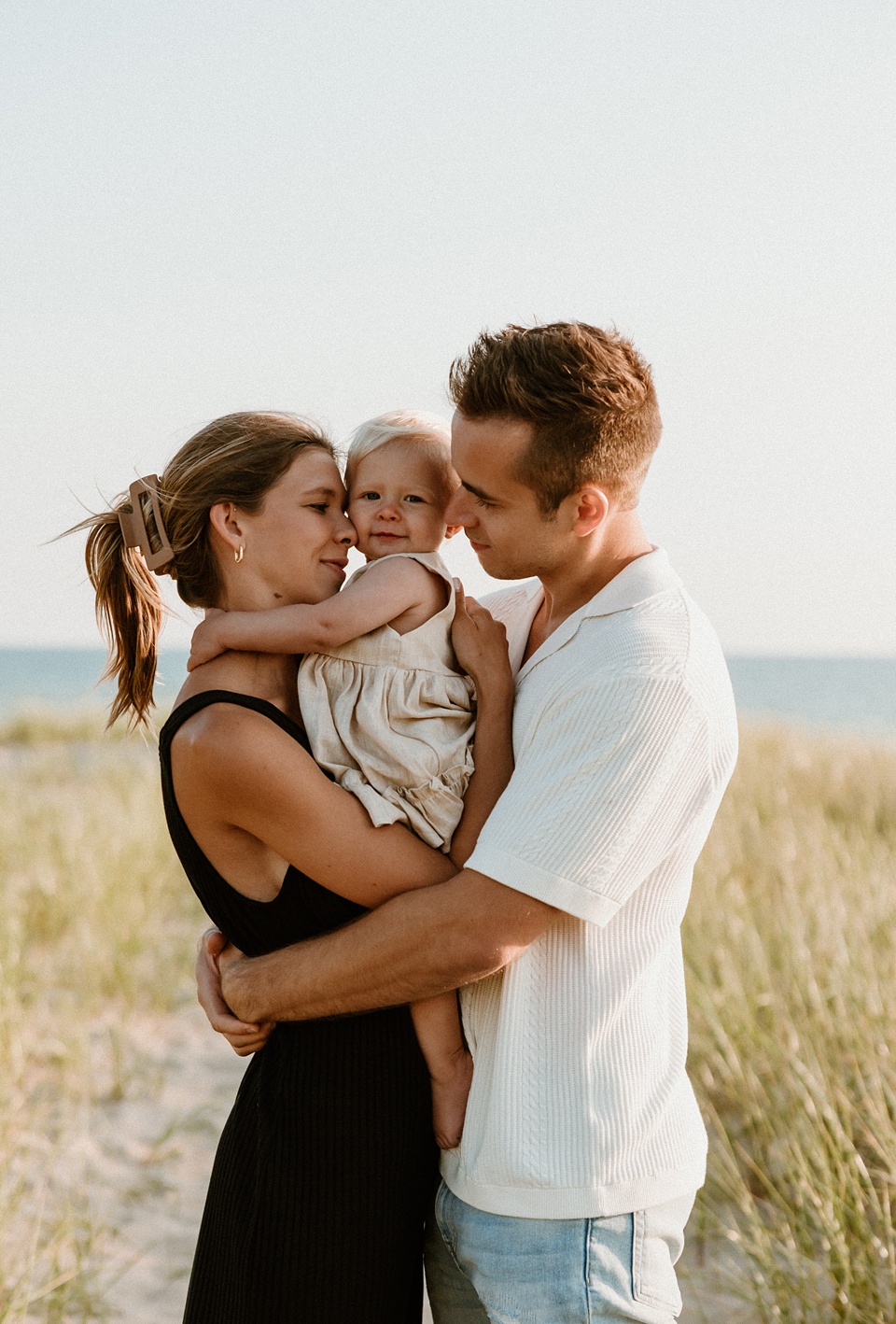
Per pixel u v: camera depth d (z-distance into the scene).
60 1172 3.72
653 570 1.82
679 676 1.68
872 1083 3.37
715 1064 3.87
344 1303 1.82
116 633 2.17
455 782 1.87
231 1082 4.52
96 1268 3.17
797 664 95.12
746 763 9.46
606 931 1.74
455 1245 1.80
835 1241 2.86
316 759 1.86
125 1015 4.92
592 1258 1.68
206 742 1.79
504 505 1.80
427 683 1.92
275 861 1.88
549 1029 1.72
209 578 2.03
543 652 1.86
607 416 1.72
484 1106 1.75
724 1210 3.37
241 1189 1.85
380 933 1.71
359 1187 1.81
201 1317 1.90
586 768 1.65
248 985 1.86
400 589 1.94
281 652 1.90
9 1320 2.82
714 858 5.67
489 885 1.66
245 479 1.96
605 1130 1.70
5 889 5.97
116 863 6.73
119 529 2.14
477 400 1.77
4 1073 3.98
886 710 48.22
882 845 5.91
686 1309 3.00
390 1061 1.84
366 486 2.06
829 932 4.27
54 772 11.38
